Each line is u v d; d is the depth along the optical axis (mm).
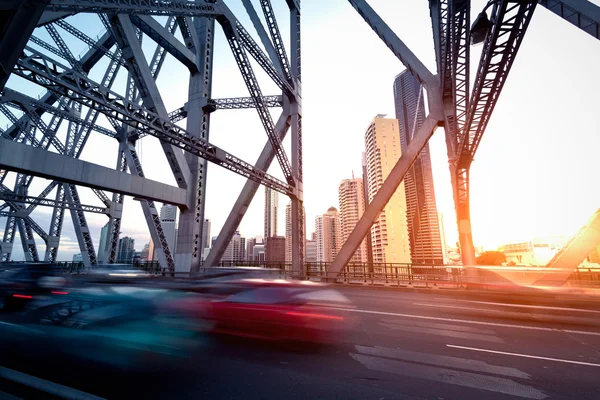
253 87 23188
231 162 21438
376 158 116375
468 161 24719
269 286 11312
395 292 17719
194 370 5512
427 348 7016
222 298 10664
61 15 14898
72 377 5129
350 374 5430
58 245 42156
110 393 4551
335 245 172250
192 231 23219
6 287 15117
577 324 9688
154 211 27344
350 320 9719
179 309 10273
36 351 6504
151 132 16172
